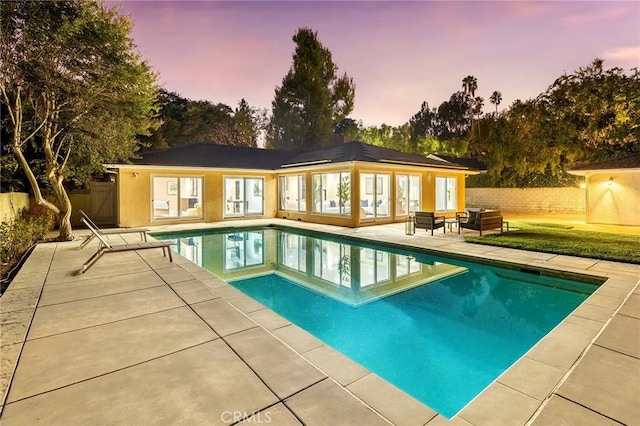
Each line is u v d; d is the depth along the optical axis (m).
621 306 4.19
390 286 6.42
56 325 3.57
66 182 15.15
